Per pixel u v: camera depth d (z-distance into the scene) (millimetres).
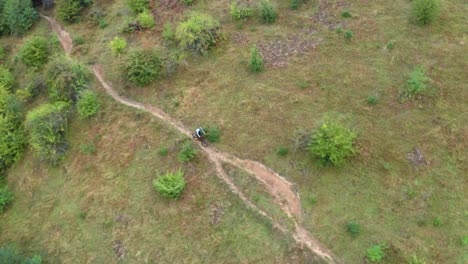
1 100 31094
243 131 26297
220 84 28844
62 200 26969
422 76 25531
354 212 22328
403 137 24047
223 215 23797
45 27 38219
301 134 24906
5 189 28203
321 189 23266
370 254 20984
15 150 29453
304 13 31719
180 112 28250
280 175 24219
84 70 31219
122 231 24750
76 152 28266
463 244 20781
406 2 30594
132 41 33656
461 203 21797
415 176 22797
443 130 23906
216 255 22797
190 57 30797
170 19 34500
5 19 38906
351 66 27656
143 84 30094
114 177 26594
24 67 34906
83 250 24922
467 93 25062
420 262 20391
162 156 26516
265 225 22953
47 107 28844
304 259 21703
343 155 22969
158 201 24938
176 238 23719
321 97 26641
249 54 30016
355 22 30141
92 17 37156
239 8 32719
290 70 28469
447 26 28625
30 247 25875
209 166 25484
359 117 25250
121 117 29016
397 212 21984
